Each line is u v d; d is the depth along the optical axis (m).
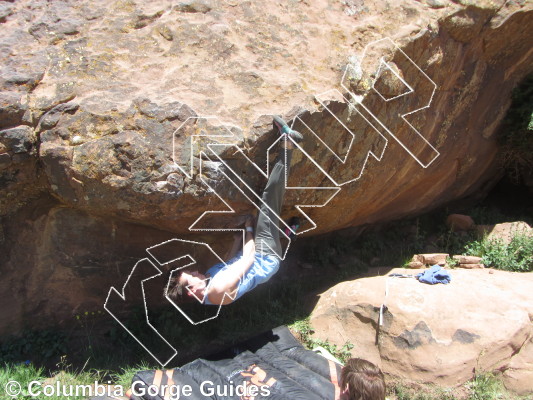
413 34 4.06
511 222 6.20
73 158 3.25
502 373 3.67
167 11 3.92
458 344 3.71
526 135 5.84
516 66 5.46
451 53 4.48
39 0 4.07
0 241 3.74
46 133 3.31
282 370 3.64
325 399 3.36
